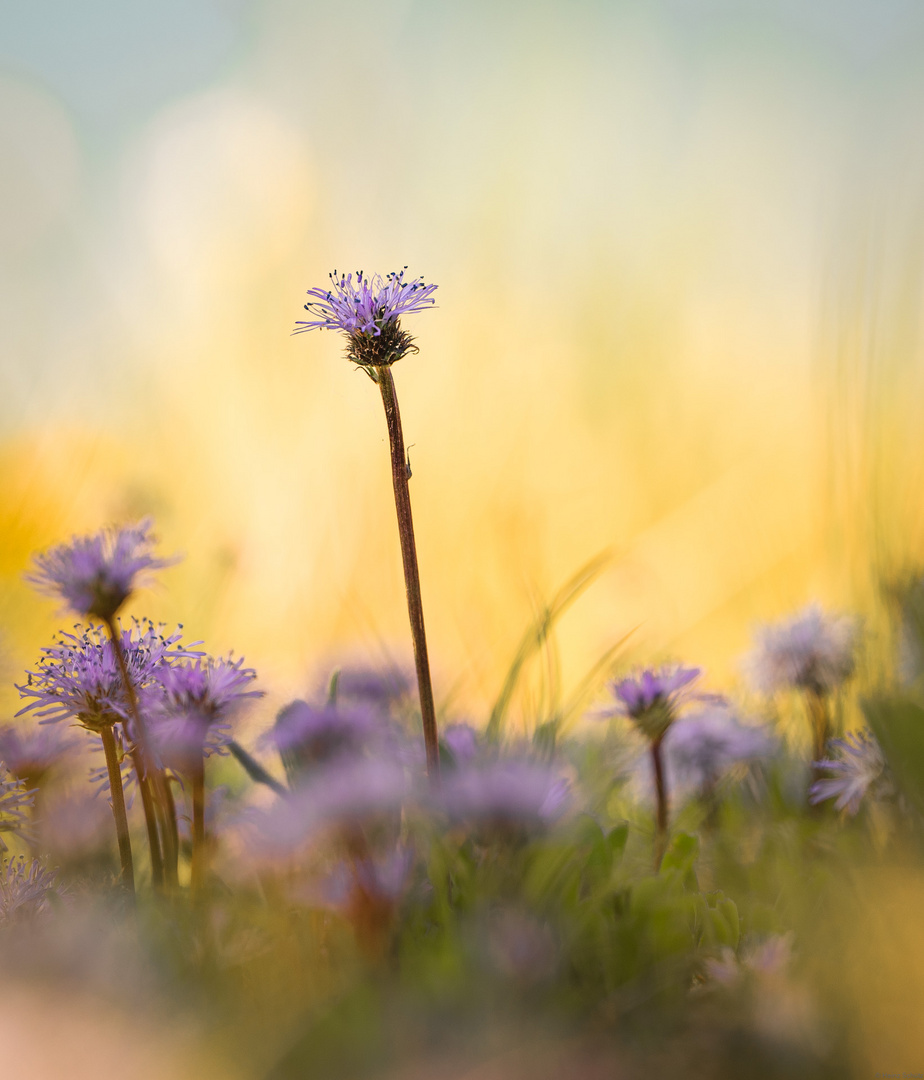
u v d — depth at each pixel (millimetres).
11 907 469
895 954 448
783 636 516
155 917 462
